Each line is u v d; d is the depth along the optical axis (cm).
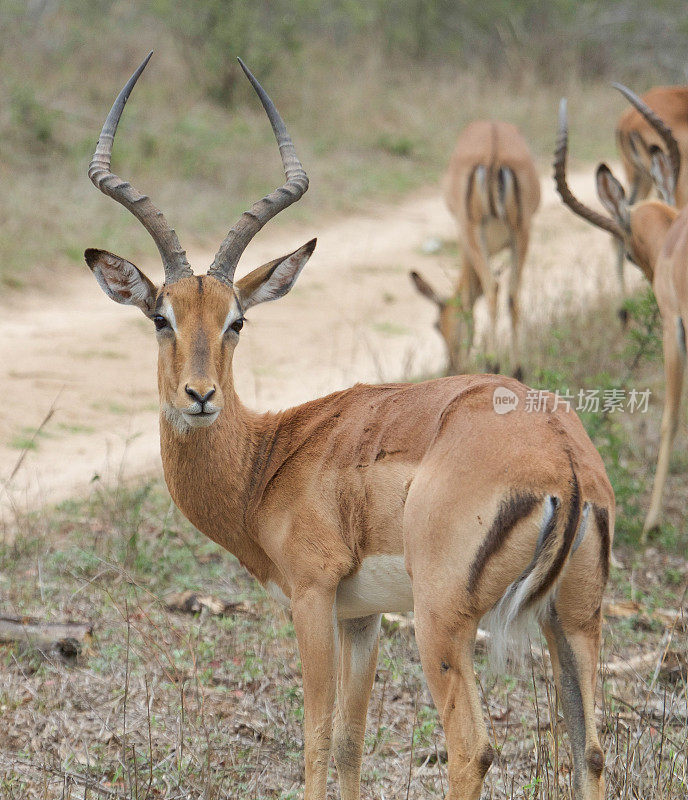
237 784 1039
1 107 3700
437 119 5144
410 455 918
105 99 4169
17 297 2803
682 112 2912
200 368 996
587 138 5206
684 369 1692
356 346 2738
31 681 1201
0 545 1559
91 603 1394
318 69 5259
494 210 2327
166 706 1161
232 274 1092
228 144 4138
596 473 870
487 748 825
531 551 825
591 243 3728
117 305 2870
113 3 4994
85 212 3269
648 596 1484
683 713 1145
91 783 1002
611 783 989
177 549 1588
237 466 1026
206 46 4588
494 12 6344
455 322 2373
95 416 2170
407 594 947
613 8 6725
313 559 966
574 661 866
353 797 1027
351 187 4150
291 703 1178
